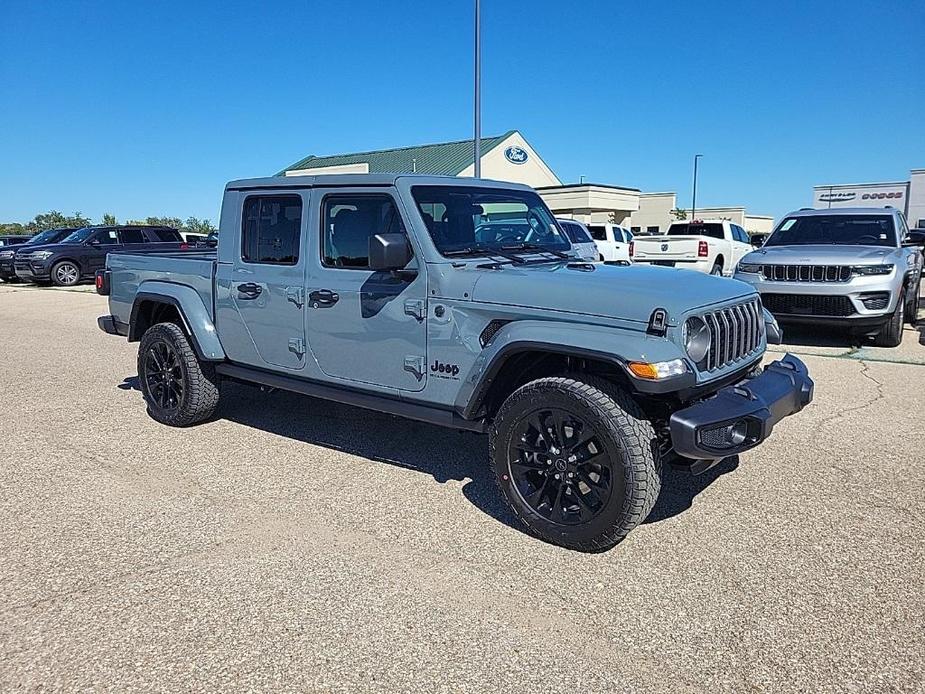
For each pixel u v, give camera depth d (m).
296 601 3.20
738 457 4.99
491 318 3.91
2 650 2.84
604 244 17.34
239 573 3.44
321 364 4.73
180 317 5.56
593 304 3.62
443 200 4.39
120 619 3.05
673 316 3.43
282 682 2.66
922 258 11.20
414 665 2.76
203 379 5.60
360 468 4.85
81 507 4.20
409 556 3.62
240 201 5.13
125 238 21.41
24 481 4.60
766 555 3.60
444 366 4.10
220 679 2.68
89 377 7.75
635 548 3.69
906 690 2.60
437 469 4.83
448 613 3.11
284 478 4.67
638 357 3.36
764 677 2.68
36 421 5.96
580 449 3.61
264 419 5.99
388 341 4.33
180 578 3.39
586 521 3.58
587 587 3.31
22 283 21.77
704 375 3.60
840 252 8.92
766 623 3.02
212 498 4.34
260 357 5.15
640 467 3.40
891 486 4.46
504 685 2.65
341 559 3.58
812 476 4.63
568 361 3.92
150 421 5.97
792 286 8.81
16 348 9.63
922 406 6.23
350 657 2.81
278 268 4.88
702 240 15.52
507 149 43.22
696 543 3.73
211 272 5.41
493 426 3.88
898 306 8.77
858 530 3.87
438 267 4.09
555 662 2.78
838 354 8.62
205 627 3.00
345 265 4.53
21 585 3.32
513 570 3.47
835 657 2.79
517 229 4.82
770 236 10.63
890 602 3.16
